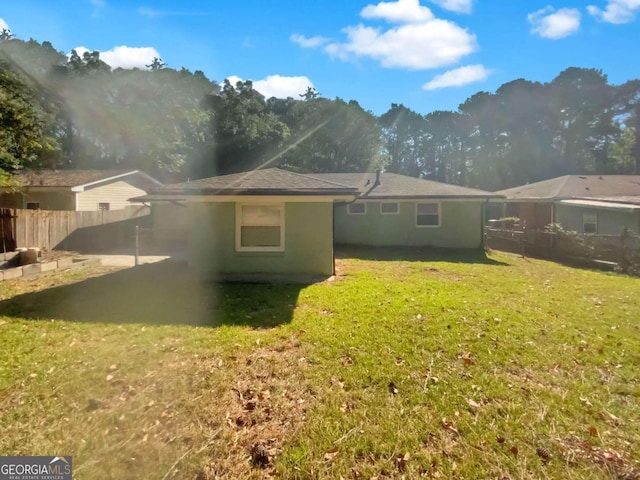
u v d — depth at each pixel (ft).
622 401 9.99
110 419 9.20
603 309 18.95
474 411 9.43
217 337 14.40
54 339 14.21
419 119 166.61
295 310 18.16
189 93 85.35
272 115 132.46
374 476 7.34
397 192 48.47
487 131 152.05
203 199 26.12
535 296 21.68
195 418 9.24
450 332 14.90
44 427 8.86
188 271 27.61
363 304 19.16
